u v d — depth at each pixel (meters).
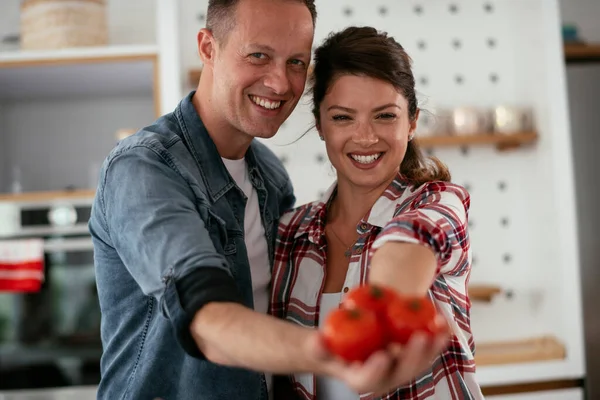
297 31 1.38
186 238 1.09
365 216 1.44
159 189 1.22
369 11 3.32
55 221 3.01
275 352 0.87
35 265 2.98
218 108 1.45
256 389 1.42
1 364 2.99
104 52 2.98
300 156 3.27
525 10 3.26
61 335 3.00
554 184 3.09
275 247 1.59
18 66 2.99
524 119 3.21
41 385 2.99
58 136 3.62
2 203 2.99
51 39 2.98
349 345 0.75
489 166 3.34
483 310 3.33
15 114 3.62
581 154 3.16
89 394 2.99
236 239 1.45
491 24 3.36
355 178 1.45
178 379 1.36
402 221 1.10
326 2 3.30
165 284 1.06
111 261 1.41
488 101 3.36
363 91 1.40
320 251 1.52
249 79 1.39
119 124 3.62
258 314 0.95
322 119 1.48
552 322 3.20
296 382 1.48
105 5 3.09
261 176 1.61
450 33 3.35
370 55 1.40
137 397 1.36
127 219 1.21
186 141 1.45
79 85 3.38
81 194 3.02
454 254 1.20
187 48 3.23
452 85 3.34
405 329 0.77
